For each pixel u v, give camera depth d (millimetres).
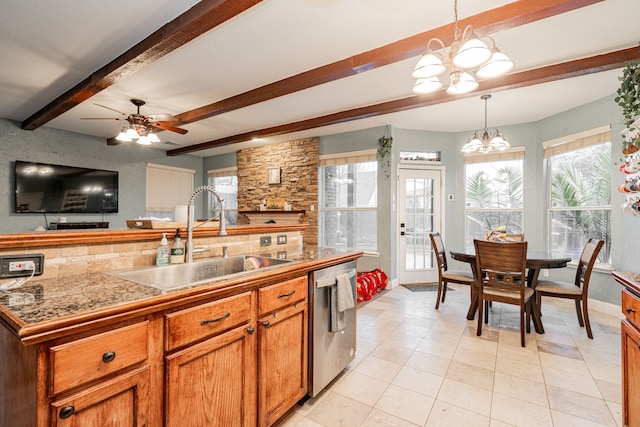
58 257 1374
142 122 3514
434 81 1961
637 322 1345
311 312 1833
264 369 1501
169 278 1705
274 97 3271
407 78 3094
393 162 4805
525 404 1842
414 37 2332
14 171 4523
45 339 799
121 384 964
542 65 2791
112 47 2514
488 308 3559
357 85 3258
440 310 3633
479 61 1578
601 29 2250
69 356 850
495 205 4957
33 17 2135
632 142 2250
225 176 7098
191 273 1849
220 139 5605
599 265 3621
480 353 2512
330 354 1986
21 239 1246
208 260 1969
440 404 1849
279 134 4910
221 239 2168
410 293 4434
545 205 4418
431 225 5125
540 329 2902
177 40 2199
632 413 1395
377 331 2984
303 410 1797
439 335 2885
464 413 1764
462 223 5082
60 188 4918
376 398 1912
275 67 2836
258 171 6250
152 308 1031
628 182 2227
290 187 5793
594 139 3693
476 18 2070
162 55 2412
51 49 2549
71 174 5043
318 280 1874
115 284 1233
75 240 1401
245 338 1405
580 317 3043
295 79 2990
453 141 5141
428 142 5074
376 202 5078
